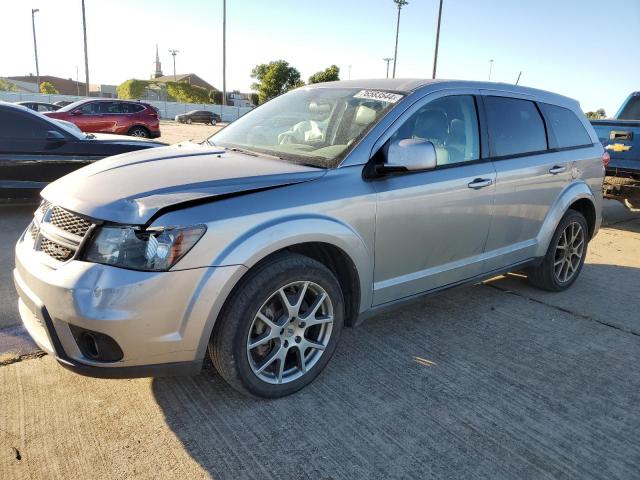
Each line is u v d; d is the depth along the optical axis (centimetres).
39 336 277
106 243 249
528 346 385
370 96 362
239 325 270
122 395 301
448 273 379
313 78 4150
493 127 404
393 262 339
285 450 262
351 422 285
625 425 295
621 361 369
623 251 675
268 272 274
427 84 368
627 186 757
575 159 478
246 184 279
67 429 270
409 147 310
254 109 437
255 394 289
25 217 718
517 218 423
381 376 333
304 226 282
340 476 246
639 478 254
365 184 315
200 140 415
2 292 445
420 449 267
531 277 496
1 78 5841
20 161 696
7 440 260
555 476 253
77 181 296
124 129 1819
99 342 247
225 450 260
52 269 259
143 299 243
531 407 308
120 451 256
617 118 902
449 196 358
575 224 493
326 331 313
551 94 483
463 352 371
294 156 329
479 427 287
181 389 308
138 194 263
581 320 437
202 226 254
